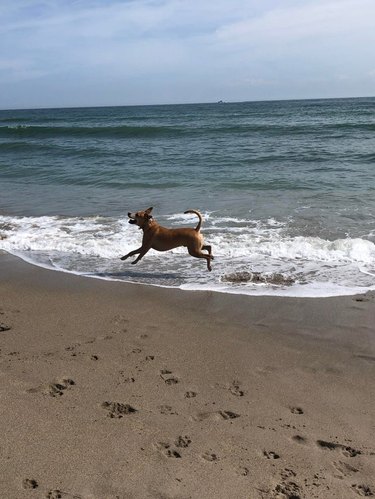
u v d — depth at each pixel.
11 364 3.45
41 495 2.15
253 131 21.56
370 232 6.48
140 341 3.87
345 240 5.94
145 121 39.66
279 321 4.22
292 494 2.22
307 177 10.47
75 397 3.02
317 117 36.91
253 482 2.30
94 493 2.18
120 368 3.42
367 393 3.13
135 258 5.96
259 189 9.50
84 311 4.48
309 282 5.04
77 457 2.43
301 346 3.79
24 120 49.41
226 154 14.57
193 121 36.50
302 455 2.51
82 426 2.70
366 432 2.71
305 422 2.81
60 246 6.40
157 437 2.62
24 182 11.27
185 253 6.09
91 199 9.23
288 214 7.54
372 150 13.98
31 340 3.87
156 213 7.95
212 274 5.35
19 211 8.47
